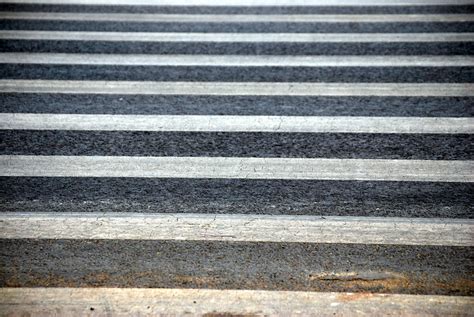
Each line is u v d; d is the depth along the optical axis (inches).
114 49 301.1
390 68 281.1
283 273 155.8
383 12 349.4
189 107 248.2
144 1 368.5
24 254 163.3
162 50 299.9
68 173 204.1
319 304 145.1
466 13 347.3
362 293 148.8
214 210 183.8
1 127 232.4
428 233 172.2
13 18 341.1
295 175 202.8
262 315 141.8
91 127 233.3
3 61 286.8
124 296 147.8
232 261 160.4
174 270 156.9
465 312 142.9
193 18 341.4
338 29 325.4
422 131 230.2
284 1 367.6
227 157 213.9
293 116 241.3
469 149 218.5
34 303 145.6
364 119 238.8
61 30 324.5
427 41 309.9
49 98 254.5
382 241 168.6
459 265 159.2
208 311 143.2
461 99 253.8
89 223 176.9
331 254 163.0
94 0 370.9
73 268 157.9
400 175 202.8
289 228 174.4
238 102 252.1
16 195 191.5
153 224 176.2
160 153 216.7
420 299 146.9
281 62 287.1
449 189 195.0
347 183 198.2
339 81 269.3
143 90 261.6
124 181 199.5
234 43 308.0
